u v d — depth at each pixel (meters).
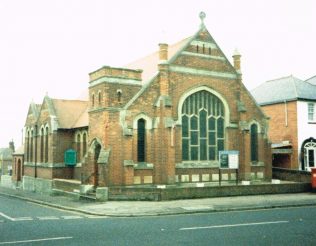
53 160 35.25
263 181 33.84
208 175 31.02
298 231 15.40
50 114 36.16
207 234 14.77
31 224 17.42
